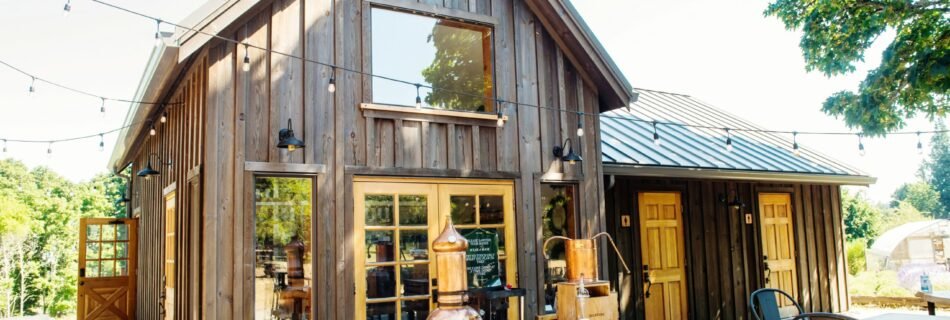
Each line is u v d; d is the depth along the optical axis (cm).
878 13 909
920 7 892
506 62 704
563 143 730
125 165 1263
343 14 618
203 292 532
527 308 673
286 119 575
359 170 599
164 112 787
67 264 2467
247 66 520
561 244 717
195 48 532
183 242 634
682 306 921
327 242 577
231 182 545
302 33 593
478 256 652
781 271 1057
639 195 905
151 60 599
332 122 595
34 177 3139
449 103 669
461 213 652
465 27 695
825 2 945
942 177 4675
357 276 590
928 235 2761
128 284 1158
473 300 632
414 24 662
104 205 2780
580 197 732
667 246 923
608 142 863
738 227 1013
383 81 630
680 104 1209
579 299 501
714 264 970
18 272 2328
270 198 563
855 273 1772
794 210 1095
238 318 531
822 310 1100
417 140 636
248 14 566
